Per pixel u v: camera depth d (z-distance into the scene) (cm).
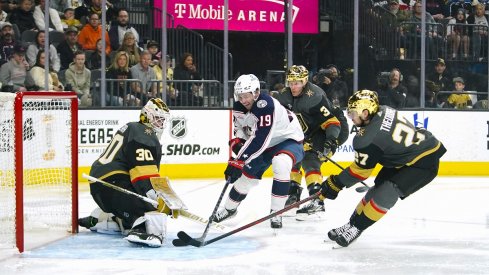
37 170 805
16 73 1303
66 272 577
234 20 1554
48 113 803
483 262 628
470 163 1414
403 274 581
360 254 659
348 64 1572
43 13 1402
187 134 1307
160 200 673
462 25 1549
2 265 601
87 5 1478
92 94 1334
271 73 1442
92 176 693
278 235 748
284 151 748
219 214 799
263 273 579
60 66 1359
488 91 1462
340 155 1382
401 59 1529
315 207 842
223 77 1388
